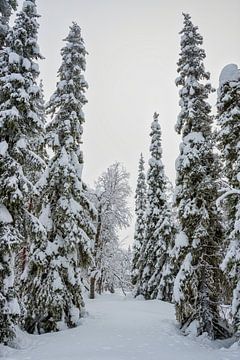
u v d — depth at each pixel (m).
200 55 19.08
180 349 12.05
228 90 16.52
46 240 14.47
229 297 16.22
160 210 33.81
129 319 17.81
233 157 16.11
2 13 15.43
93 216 17.94
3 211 12.49
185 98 18.91
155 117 35.31
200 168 16.94
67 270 15.72
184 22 19.91
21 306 13.11
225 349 12.52
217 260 16.69
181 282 15.91
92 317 17.59
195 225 16.92
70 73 18.78
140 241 42.78
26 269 15.52
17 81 13.26
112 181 34.75
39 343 12.38
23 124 13.83
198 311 15.64
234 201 15.86
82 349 11.30
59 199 16.44
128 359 10.12
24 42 14.11
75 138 18.22
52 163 17.14
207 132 18.09
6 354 10.70
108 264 33.97
